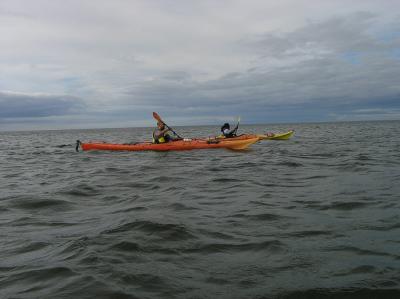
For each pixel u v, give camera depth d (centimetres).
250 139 1598
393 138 2597
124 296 313
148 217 554
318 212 582
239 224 525
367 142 2197
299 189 773
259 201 670
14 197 752
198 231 490
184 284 336
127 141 3325
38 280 350
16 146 2731
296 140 2431
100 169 1161
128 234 474
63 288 330
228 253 412
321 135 3241
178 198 707
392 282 330
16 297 318
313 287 326
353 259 386
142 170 1106
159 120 1617
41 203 691
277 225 518
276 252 412
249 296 313
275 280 342
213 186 831
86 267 373
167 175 995
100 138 4178
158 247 430
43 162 1466
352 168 1050
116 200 715
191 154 1469
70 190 810
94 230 507
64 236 489
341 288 324
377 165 1102
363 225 505
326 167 1091
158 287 329
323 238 456
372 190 732
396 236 454
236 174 993
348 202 634
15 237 495
